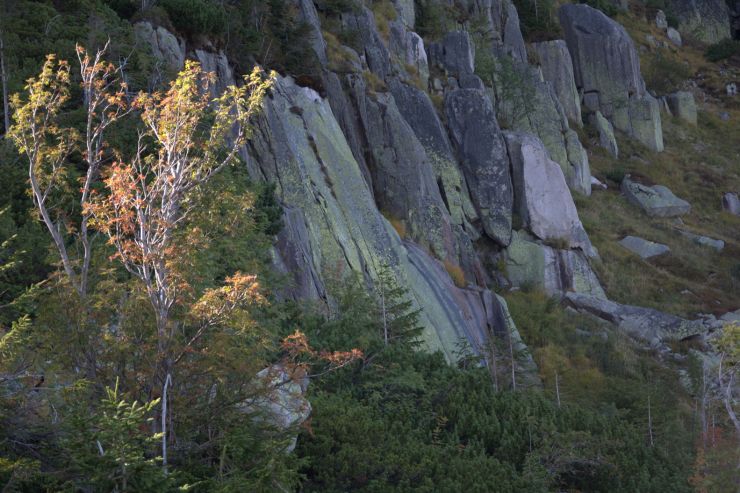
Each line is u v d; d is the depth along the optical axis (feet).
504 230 182.39
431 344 124.06
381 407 85.46
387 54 183.01
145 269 47.19
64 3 108.58
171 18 121.70
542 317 162.09
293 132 131.13
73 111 80.69
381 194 156.97
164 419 42.83
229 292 47.32
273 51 143.13
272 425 49.55
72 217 68.54
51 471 39.60
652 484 85.46
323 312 104.68
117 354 46.57
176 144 49.98
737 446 91.91
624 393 132.87
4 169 73.10
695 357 143.54
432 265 145.18
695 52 340.80
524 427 88.58
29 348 45.29
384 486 62.69
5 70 89.51
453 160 180.24
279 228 103.96
